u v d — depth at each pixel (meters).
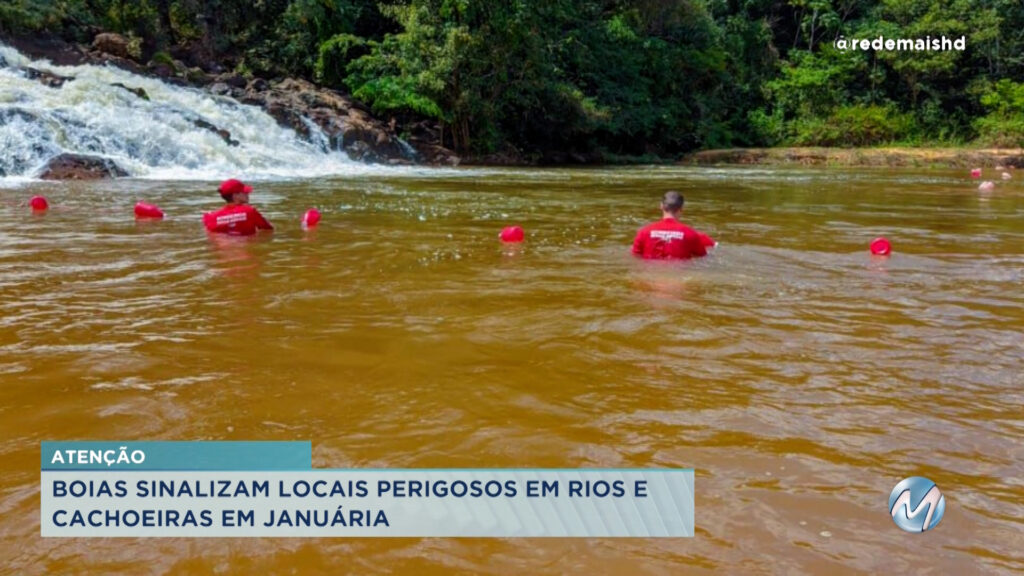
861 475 1.92
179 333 3.16
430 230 6.63
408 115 22.78
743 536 1.65
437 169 18.58
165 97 16.83
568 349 2.98
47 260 4.88
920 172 20.59
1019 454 2.04
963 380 2.65
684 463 1.97
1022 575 1.50
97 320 3.37
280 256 5.15
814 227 7.25
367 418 2.26
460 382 2.58
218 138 15.64
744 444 2.09
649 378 2.64
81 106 13.95
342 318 3.45
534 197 10.61
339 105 20.70
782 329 3.32
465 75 21.97
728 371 2.73
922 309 3.74
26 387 2.49
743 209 9.21
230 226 6.14
